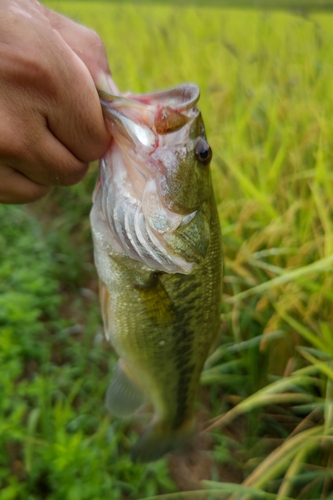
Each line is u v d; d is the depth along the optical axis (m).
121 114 0.17
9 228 0.60
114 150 0.19
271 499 0.32
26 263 0.54
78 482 0.30
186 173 0.20
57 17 0.17
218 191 0.47
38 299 0.48
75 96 0.14
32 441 0.31
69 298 0.55
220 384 0.41
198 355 0.26
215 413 0.39
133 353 0.25
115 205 0.19
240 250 0.36
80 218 0.70
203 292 0.24
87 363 0.44
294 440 0.29
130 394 0.27
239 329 0.40
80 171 0.16
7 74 0.13
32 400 0.38
